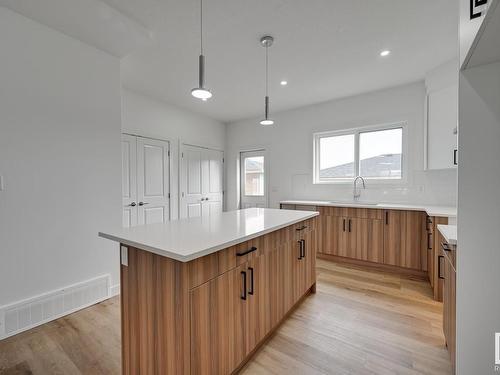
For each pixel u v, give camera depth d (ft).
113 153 7.89
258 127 15.87
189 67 9.23
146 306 3.96
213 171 16.42
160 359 3.77
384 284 8.76
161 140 13.07
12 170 5.96
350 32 7.15
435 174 10.40
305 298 7.68
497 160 3.59
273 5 6.04
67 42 6.84
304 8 6.15
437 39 7.50
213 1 5.88
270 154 15.35
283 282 5.96
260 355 5.13
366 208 10.51
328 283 8.87
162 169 13.12
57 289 6.71
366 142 12.42
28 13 5.97
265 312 5.24
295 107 14.02
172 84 10.84
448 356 5.07
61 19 6.20
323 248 11.68
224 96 12.32
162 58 8.55
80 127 7.14
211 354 3.89
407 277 9.41
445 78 8.88
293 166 14.43
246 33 7.18
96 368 4.86
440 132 9.06
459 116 3.77
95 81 7.45
